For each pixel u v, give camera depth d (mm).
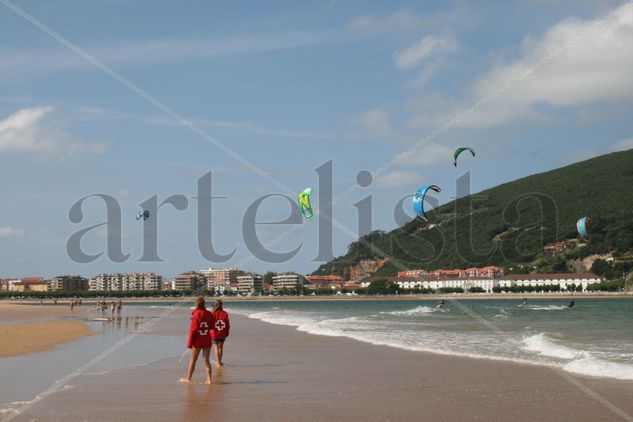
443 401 13195
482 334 30781
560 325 40125
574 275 169625
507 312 68938
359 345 25391
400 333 32000
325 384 15508
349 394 14094
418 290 158000
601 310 76250
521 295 161125
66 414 12078
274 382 15906
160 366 19031
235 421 11461
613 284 165125
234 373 17594
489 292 158500
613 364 17469
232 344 26844
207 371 15797
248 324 44219
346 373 17344
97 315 66500
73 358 21078
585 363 17781
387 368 18203
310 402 13211
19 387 15094
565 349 22062
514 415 11859
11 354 22375
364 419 11617
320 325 40781
